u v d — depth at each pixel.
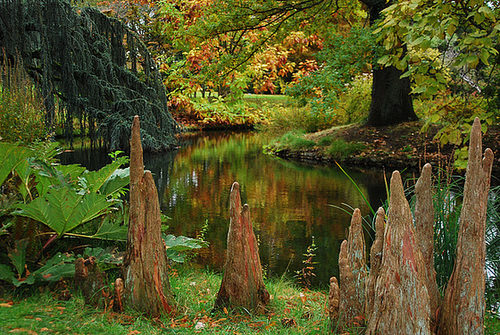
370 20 16.05
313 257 6.52
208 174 13.80
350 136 17.78
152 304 3.22
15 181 4.46
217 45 16.16
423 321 2.55
